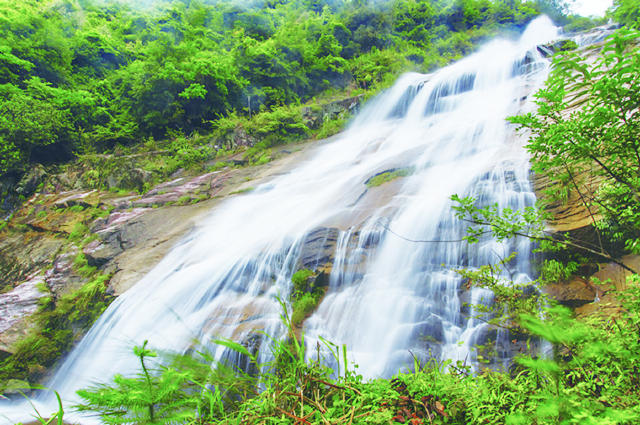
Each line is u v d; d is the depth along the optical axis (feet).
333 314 20.89
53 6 82.07
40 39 67.26
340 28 88.17
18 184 55.06
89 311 28.07
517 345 14.60
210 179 49.65
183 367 4.17
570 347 4.97
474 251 20.52
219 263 27.35
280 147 58.95
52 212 49.47
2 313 28.78
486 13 109.19
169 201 43.93
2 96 57.67
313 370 5.51
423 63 85.56
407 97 61.00
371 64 78.48
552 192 7.16
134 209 43.34
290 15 103.30
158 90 62.34
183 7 93.56
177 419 3.97
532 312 5.83
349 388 5.14
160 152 58.49
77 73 72.38
